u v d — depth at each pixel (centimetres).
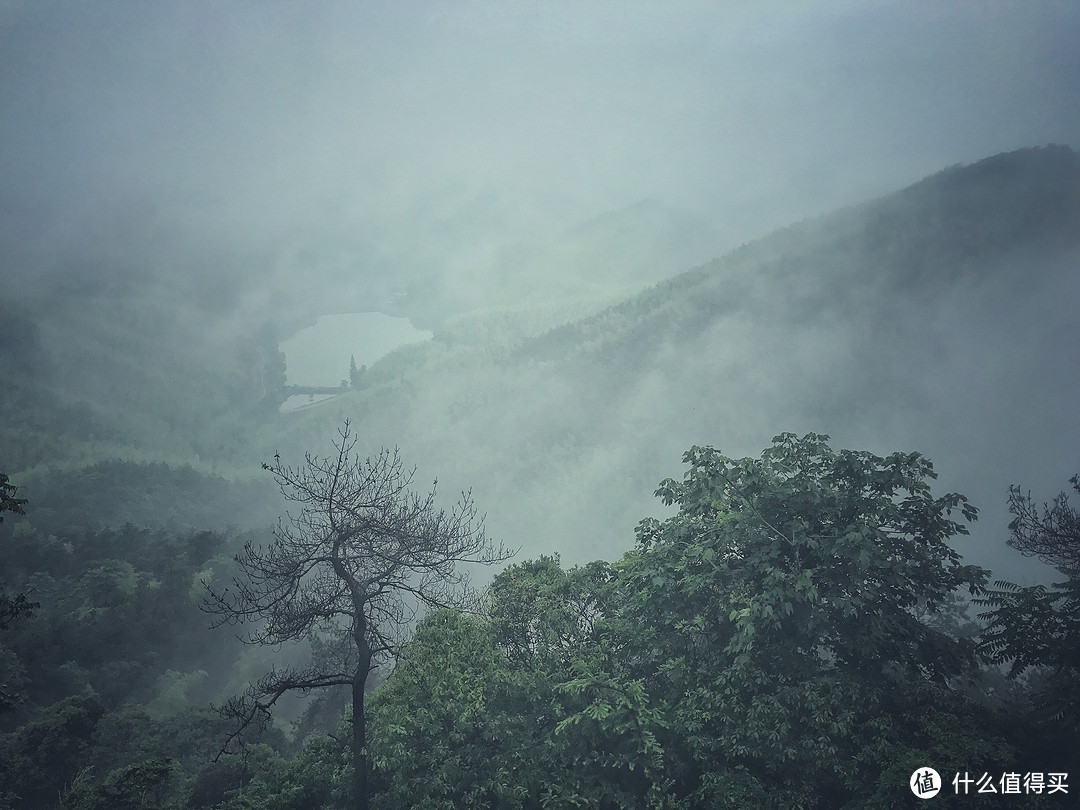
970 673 1864
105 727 3994
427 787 1702
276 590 1867
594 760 1761
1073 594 1720
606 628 2102
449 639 1975
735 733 1683
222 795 2753
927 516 1847
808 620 1761
